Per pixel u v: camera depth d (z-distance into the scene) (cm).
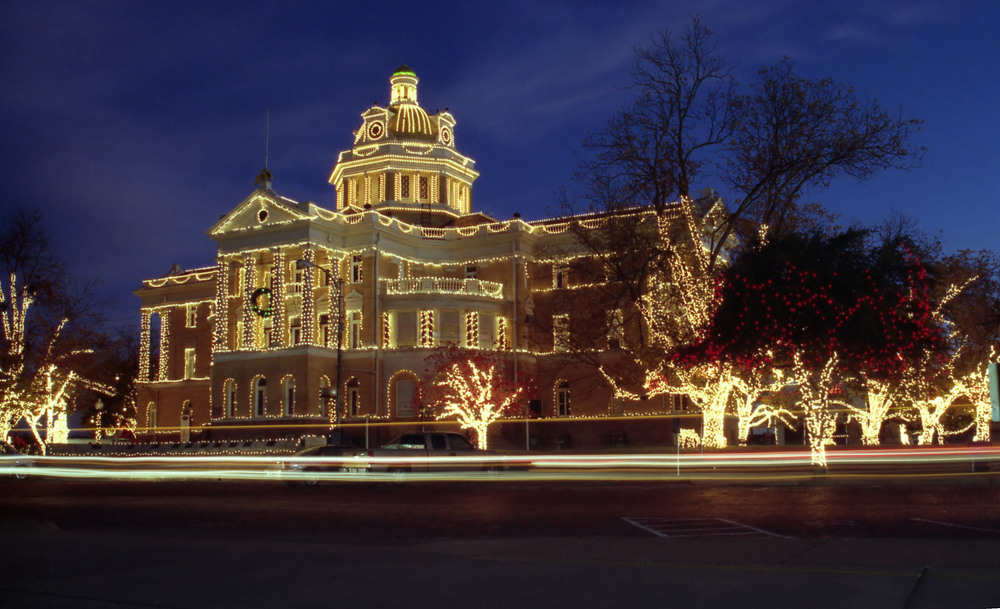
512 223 7044
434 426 6322
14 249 5297
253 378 6750
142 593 1002
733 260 4178
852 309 3020
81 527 1914
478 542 1453
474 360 6134
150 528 1891
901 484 2880
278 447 5734
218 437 6769
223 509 2327
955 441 6359
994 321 4906
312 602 947
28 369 5441
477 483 3394
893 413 5991
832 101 4200
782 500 2295
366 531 1791
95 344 5775
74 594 999
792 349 3191
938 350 3209
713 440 4697
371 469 3538
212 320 8294
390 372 6606
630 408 6494
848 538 1417
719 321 3375
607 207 4606
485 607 907
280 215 6794
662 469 3994
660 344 4597
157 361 9512
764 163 4294
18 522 1784
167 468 4953
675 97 4431
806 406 3475
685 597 923
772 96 4225
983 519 1741
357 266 6938
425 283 6706
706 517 1883
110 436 8212
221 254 7044
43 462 5322
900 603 868
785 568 1079
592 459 4481
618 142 4478
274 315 6719
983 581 967
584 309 5944
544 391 6862
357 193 8062
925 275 3222
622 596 938
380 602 941
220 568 1163
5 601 966
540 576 1071
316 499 2650
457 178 8175
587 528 1731
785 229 4259
